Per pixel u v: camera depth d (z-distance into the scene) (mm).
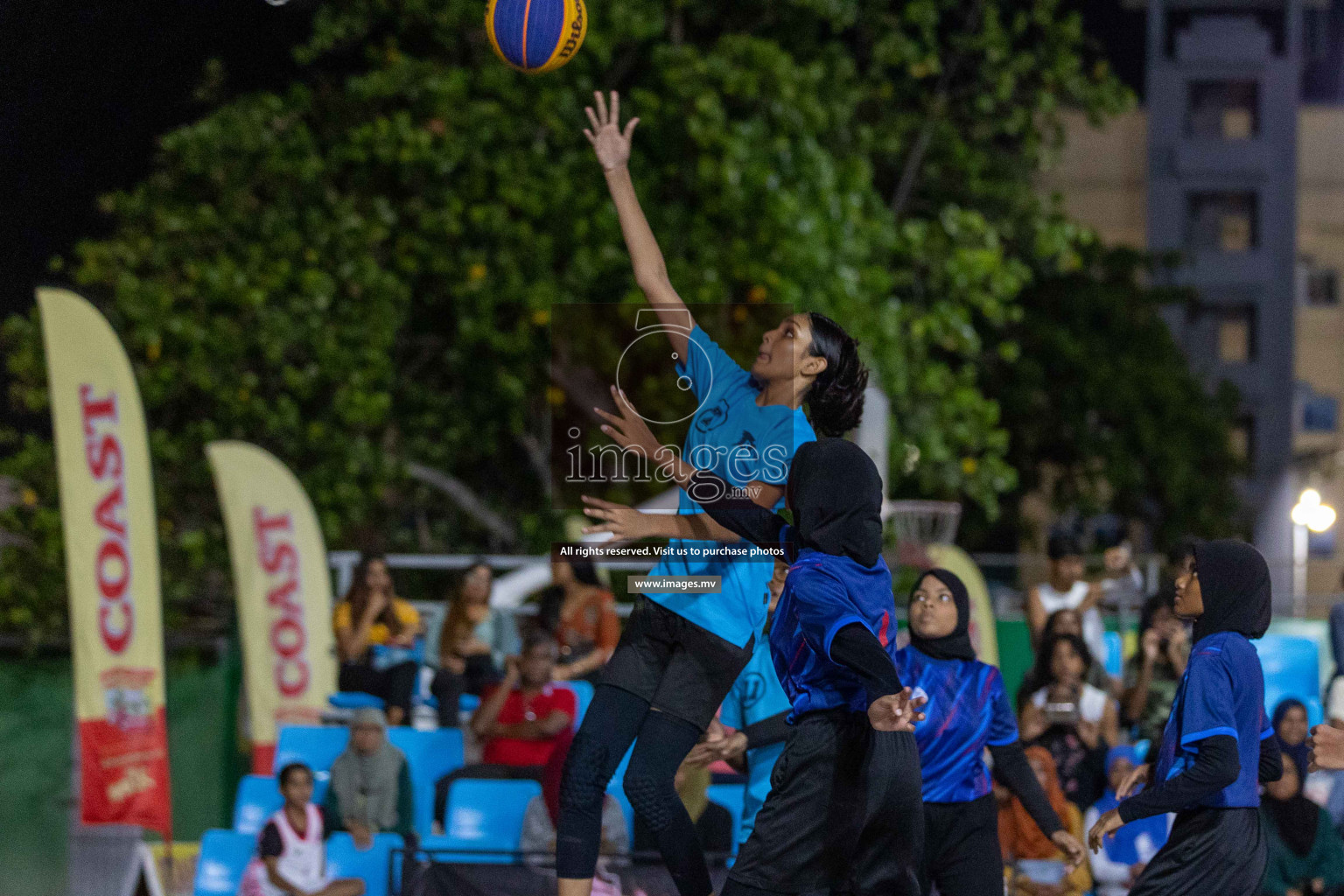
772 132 36594
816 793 8828
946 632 11820
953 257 39938
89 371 18219
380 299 36594
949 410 38875
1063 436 52219
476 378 38281
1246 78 78562
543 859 14445
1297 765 15383
